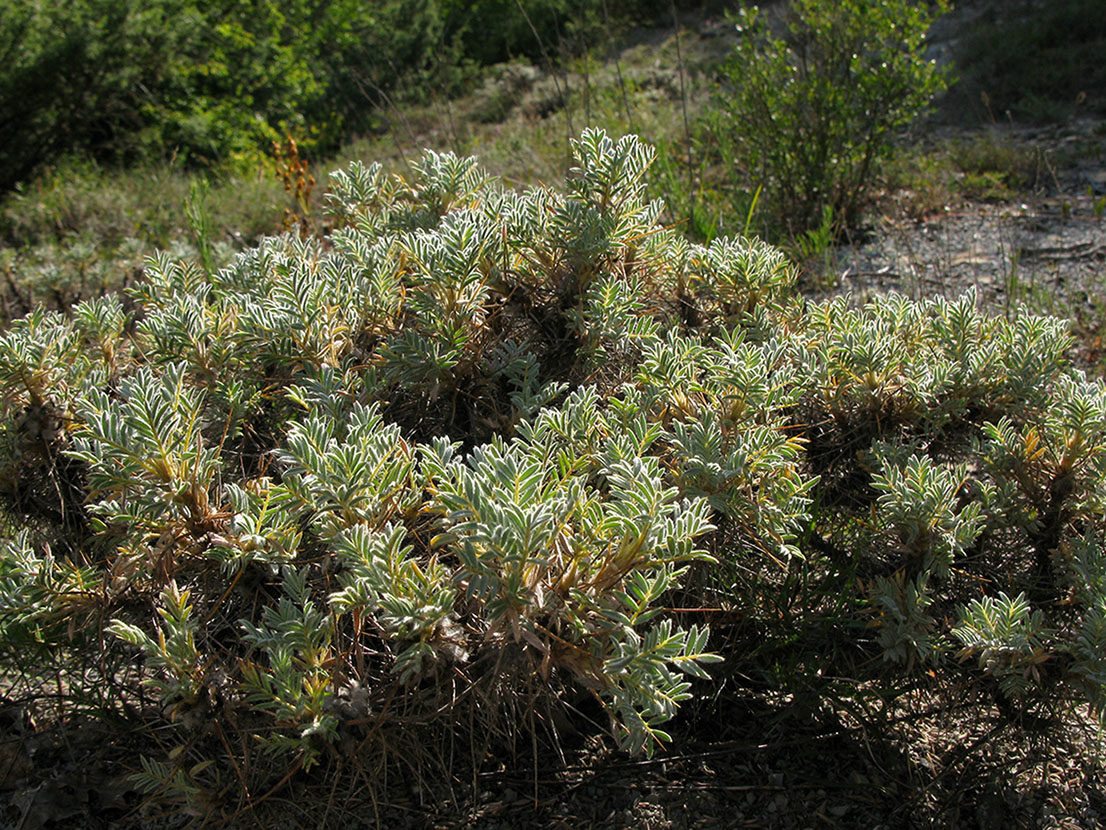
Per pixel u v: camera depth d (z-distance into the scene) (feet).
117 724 7.28
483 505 5.65
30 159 29.53
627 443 6.73
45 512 8.01
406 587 5.96
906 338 9.30
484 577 5.78
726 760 7.38
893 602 7.05
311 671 6.23
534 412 7.69
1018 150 23.82
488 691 6.31
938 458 8.81
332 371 7.63
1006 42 31.30
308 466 6.27
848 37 20.57
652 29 45.47
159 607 6.88
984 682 7.36
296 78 39.73
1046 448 8.01
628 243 8.67
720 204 18.80
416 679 6.25
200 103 35.06
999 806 7.06
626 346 8.41
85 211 22.67
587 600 5.95
